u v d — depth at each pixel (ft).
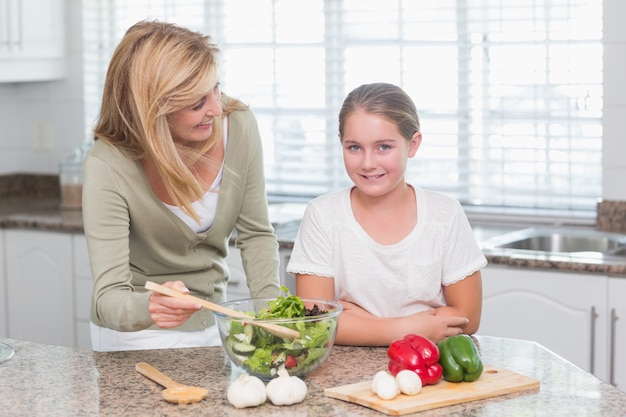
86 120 15.88
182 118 7.16
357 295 7.42
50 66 15.51
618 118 12.09
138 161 7.59
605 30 12.02
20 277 14.10
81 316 13.74
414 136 7.19
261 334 6.09
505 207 13.41
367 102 6.90
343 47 14.05
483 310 11.10
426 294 7.39
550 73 12.79
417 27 13.58
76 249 13.61
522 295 10.89
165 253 8.05
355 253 7.38
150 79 6.99
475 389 5.93
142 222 7.72
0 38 14.52
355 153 7.00
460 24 13.28
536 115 12.93
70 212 14.51
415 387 5.82
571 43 12.60
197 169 7.93
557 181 13.04
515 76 13.01
